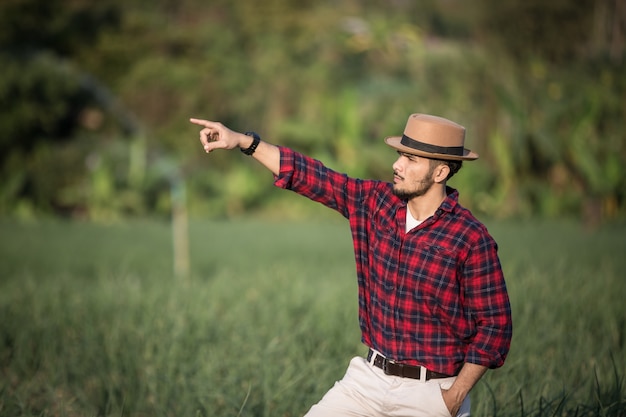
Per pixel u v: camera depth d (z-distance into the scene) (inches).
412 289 145.9
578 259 499.8
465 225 144.6
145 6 1354.6
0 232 793.6
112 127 1214.9
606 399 199.5
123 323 286.5
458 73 1063.6
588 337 263.3
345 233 826.2
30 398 233.0
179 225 828.6
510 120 993.5
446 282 143.9
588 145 922.7
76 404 232.2
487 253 143.5
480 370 143.9
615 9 1069.1
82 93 1205.1
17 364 260.1
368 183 156.5
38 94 1142.3
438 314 145.9
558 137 941.8
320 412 153.9
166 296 334.0
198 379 231.1
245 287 362.6
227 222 956.0
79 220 1003.3
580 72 1019.9
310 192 157.0
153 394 228.7
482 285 143.5
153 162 1106.7
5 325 289.9
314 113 1148.5
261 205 1110.4
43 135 1180.5
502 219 953.5
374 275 151.7
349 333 269.6
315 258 600.7
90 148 1107.9
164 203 1043.9
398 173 146.4
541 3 1152.8
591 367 228.5
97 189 1024.2
